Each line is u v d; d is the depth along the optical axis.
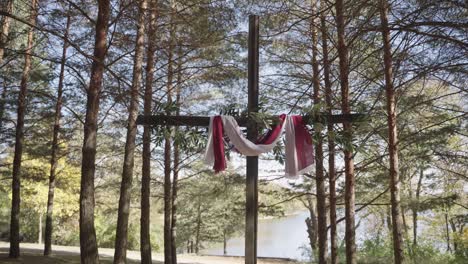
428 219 19.70
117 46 10.68
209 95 15.25
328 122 6.34
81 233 7.11
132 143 11.86
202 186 20.42
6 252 17.62
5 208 27.97
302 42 11.85
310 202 25.17
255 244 6.05
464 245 17.31
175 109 6.50
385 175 13.55
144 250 13.41
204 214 29.89
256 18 6.51
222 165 6.17
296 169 6.23
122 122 13.39
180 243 31.84
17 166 15.41
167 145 16.41
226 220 29.78
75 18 10.75
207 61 13.61
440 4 6.01
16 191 15.35
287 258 24.64
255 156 6.22
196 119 6.39
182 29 11.31
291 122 6.38
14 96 16.59
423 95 10.18
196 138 6.32
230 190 18.22
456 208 18.03
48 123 18.48
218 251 39.34
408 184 17.06
